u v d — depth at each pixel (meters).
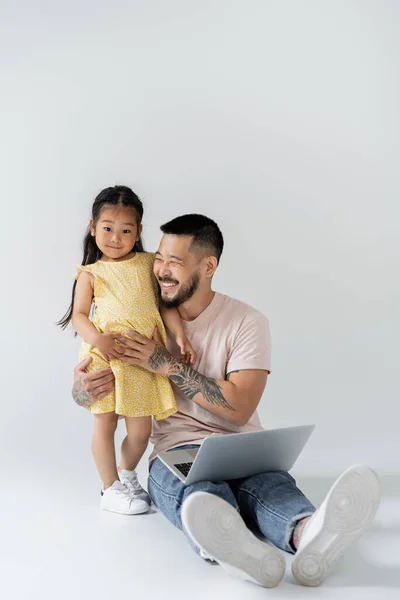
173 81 4.43
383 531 2.36
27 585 2.02
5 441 3.54
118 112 4.38
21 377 4.13
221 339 2.60
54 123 4.38
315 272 4.34
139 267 2.68
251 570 1.92
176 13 4.45
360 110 4.46
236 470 2.27
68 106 4.39
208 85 4.44
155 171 4.34
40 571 2.12
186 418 2.61
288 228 4.36
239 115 4.43
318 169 4.44
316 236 4.37
